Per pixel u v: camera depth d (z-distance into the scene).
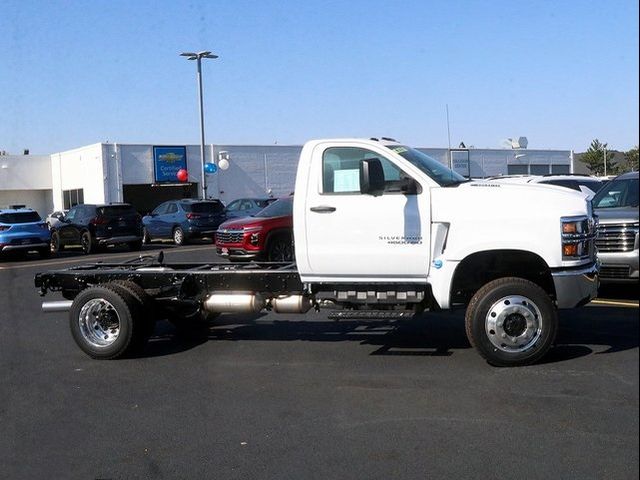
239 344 8.52
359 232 7.19
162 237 27.05
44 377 7.27
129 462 4.92
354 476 4.53
